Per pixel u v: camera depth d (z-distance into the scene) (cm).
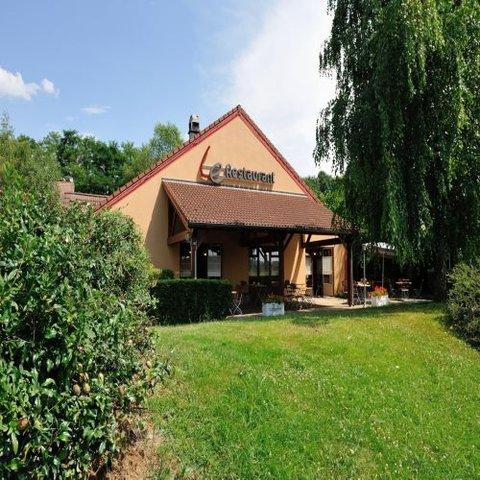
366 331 1023
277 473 469
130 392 381
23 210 365
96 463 402
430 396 733
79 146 6172
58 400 311
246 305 1802
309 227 1698
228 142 1975
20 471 296
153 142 6288
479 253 1410
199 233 1513
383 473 514
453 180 1370
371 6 1324
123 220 833
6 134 2416
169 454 458
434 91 1278
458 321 1143
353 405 643
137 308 555
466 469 553
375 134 1308
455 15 1277
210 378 625
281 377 683
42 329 308
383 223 1266
